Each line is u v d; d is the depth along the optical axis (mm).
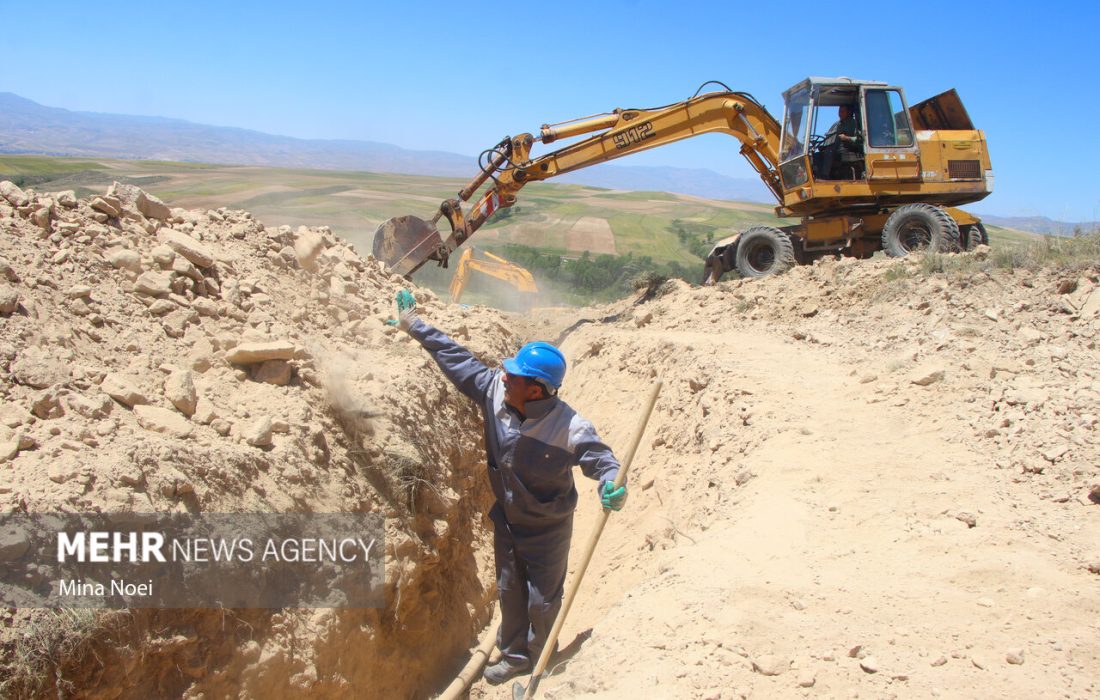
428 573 5934
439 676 5684
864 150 13242
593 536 3873
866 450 5707
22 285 5066
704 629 3650
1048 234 10281
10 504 3566
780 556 4336
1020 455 5223
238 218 8086
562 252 68438
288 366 5734
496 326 10711
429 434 6566
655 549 5922
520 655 4711
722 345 9586
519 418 4211
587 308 18328
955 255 11305
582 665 3684
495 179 14133
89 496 3785
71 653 3303
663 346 10195
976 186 13422
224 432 4891
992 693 3078
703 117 14031
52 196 6211
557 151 14234
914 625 3578
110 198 6449
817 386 7336
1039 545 4188
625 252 70375
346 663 4680
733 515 5090
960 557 4141
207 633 3939
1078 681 3121
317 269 8156
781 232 14250
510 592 4629
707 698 3146
